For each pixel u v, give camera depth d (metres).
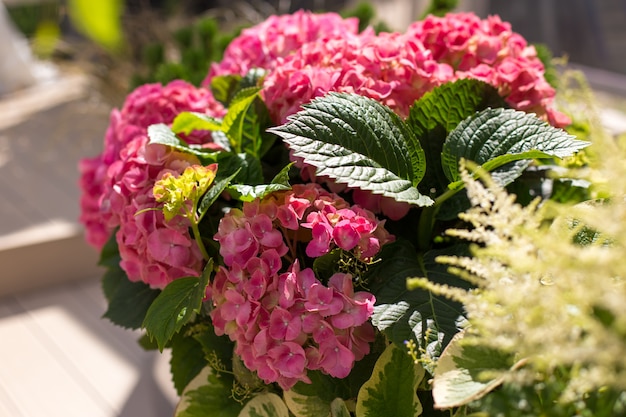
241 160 0.81
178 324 0.71
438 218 0.78
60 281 1.79
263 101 0.85
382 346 0.73
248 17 1.83
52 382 1.40
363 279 0.74
